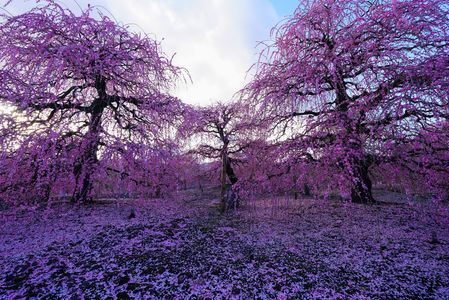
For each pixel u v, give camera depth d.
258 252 3.75
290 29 4.87
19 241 3.89
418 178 4.38
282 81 5.02
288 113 5.26
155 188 6.25
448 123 3.60
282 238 4.41
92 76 5.02
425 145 3.85
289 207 6.71
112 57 5.01
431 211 4.17
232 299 2.48
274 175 5.66
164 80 6.11
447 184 3.95
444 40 3.75
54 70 4.26
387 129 3.58
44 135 4.15
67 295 2.48
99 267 3.09
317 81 4.23
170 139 5.92
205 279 2.88
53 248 3.63
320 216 5.70
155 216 6.07
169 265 3.24
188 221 5.80
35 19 4.41
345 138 4.14
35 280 2.73
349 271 3.03
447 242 3.83
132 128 5.34
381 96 3.75
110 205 6.70
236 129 7.78
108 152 4.52
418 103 3.35
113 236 4.25
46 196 4.70
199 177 11.74
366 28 4.15
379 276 2.87
